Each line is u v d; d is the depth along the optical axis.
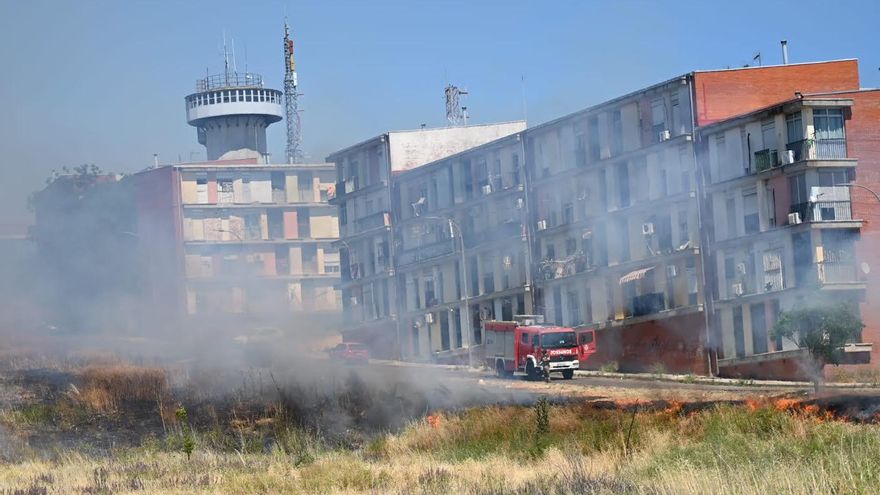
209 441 42.28
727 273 67.75
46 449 41.62
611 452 31.41
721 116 69.62
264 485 28.64
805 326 57.22
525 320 68.38
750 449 28.12
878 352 62.03
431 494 25.27
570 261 79.56
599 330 76.62
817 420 32.31
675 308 70.69
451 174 91.25
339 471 30.28
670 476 24.52
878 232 63.09
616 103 75.25
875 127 63.78
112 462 36.06
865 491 21.86
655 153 72.81
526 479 27.09
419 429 38.91
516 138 84.44
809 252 62.38
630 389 54.91
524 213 83.75
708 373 68.31
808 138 62.56
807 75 70.19
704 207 69.25
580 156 79.00
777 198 64.31
